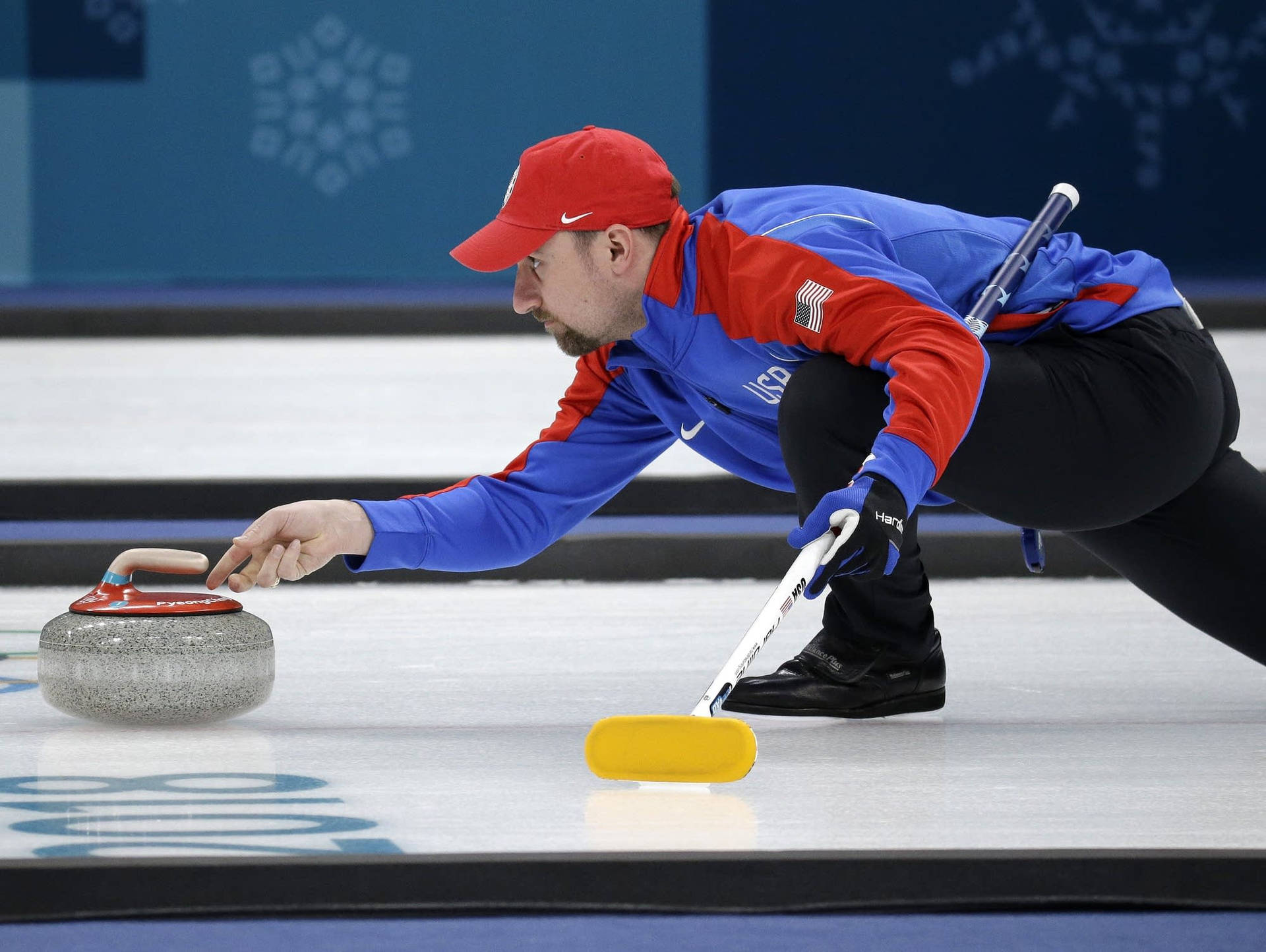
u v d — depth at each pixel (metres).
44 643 8.06
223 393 18.78
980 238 7.91
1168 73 30.14
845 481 7.52
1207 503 8.50
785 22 30.03
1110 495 7.92
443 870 5.59
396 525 8.23
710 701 6.69
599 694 9.23
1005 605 12.37
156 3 29.14
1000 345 7.89
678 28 29.97
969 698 9.14
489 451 16.39
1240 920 5.50
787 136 30.30
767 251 7.40
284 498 15.00
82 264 29.66
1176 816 6.47
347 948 5.14
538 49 29.73
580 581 13.55
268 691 8.32
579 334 7.89
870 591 8.36
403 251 29.98
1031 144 30.30
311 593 12.93
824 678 8.49
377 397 18.66
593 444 8.77
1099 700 9.09
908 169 30.45
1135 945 5.20
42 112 29.28
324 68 29.52
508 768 7.36
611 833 6.14
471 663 10.16
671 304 7.64
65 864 5.52
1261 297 21.86
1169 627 11.51
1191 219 30.39
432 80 29.67
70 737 7.95
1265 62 30.03
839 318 7.17
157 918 5.48
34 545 13.34
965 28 30.11
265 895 5.54
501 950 5.13
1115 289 8.02
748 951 5.13
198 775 7.17
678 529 14.23
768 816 6.44
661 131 30.17
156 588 13.16
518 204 7.56
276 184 29.67
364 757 7.58
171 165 29.53
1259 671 10.00
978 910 5.62
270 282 29.67
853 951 5.14
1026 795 6.84
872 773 7.28
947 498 8.28
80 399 18.45
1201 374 7.98
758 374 7.86
